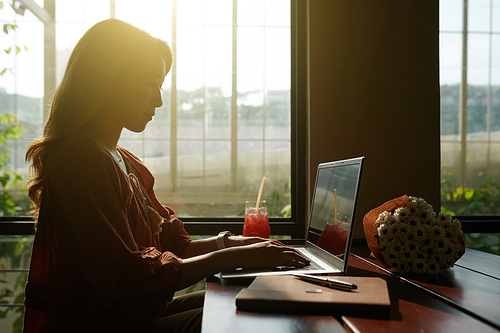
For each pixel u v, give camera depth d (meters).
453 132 1.93
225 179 1.85
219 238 1.16
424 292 0.79
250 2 1.83
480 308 0.66
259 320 0.61
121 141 1.82
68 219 0.80
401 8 1.65
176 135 1.84
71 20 1.80
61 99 0.88
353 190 0.94
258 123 1.84
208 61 1.84
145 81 0.95
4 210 1.79
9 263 1.78
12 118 1.80
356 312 0.63
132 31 0.95
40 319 0.88
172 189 1.84
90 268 0.79
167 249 1.16
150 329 0.85
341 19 1.64
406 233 0.95
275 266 0.95
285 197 1.84
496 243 1.92
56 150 0.84
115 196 0.84
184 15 1.83
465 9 1.93
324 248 1.08
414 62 1.64
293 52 1.81
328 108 1.63
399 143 1.63
